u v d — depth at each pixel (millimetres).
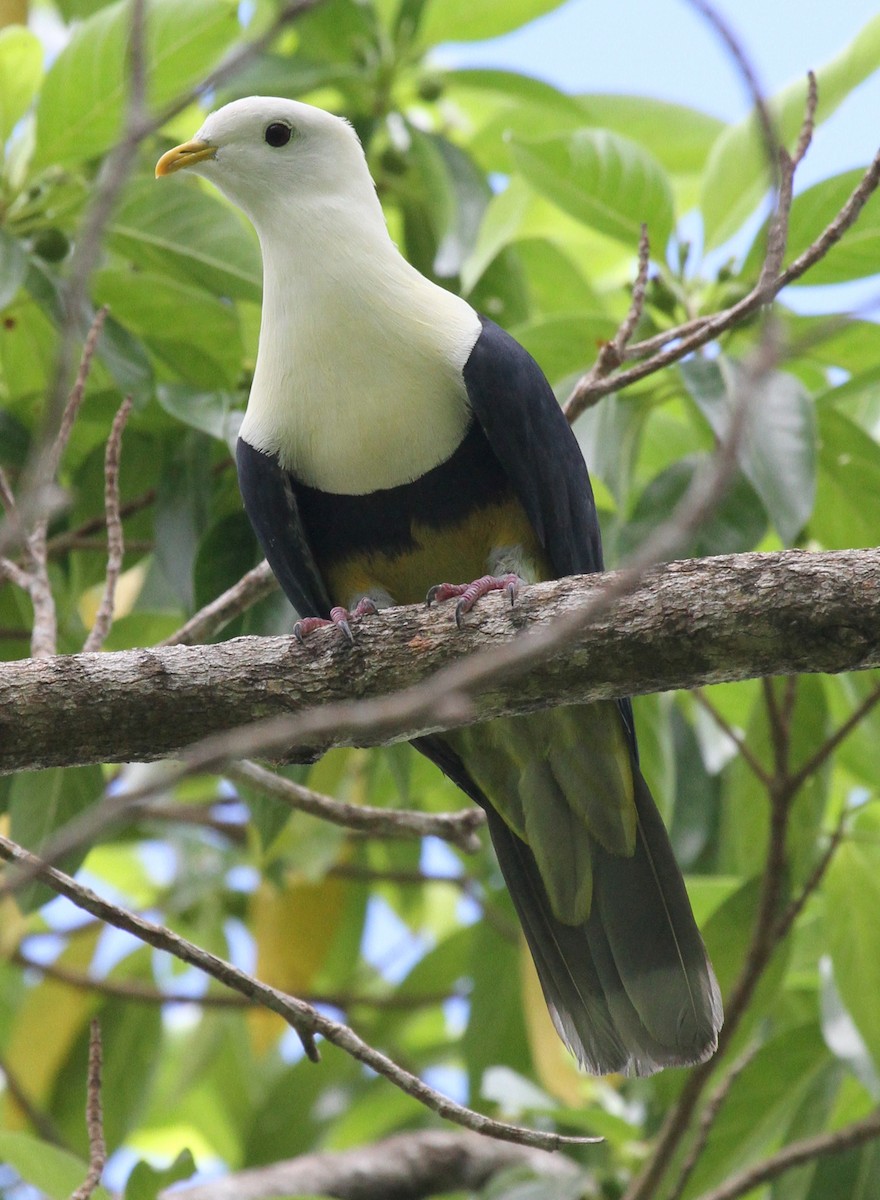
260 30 10883
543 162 9180
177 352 9484
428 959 12125
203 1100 13477
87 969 12375
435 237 10797
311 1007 6176
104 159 9375
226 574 8906
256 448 7684
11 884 3955
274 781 7918
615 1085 11602
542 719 7695
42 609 7426
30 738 6148
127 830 11984
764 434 7918
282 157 7977
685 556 8852
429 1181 11070
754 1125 9414
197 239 9195
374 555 8039
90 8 11547
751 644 5922
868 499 9289
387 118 10961
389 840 12250
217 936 12227
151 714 6219
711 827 11148
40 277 8648
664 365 7594
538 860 8039
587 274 12445
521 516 7883
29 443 9461
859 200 7195
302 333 7566
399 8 10758
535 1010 10516
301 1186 10555
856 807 9094
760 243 9023
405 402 7500
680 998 7746
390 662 6305
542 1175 10086
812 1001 10617
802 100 9602
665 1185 9430
